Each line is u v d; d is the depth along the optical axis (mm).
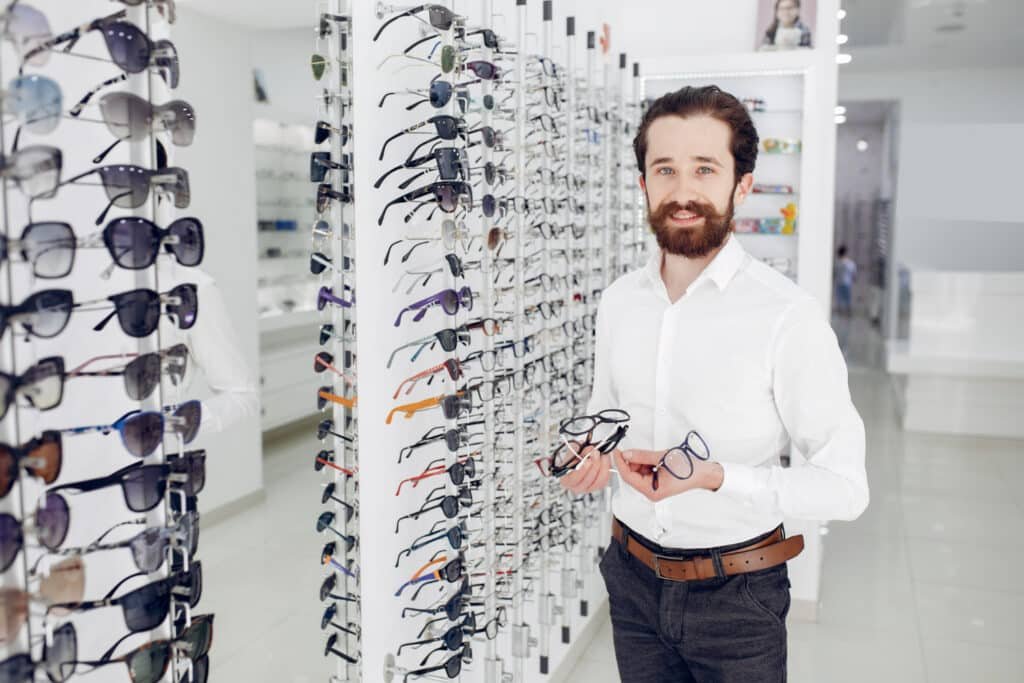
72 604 1142
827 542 4797
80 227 1342
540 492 2812
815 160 3668
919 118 11086
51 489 1132
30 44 1017
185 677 1307
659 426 1625
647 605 1628
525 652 2605
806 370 1465
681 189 1481
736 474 1400
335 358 1864
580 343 3166
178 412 1275
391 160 1967
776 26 3760
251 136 1762
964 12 8102
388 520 2012
